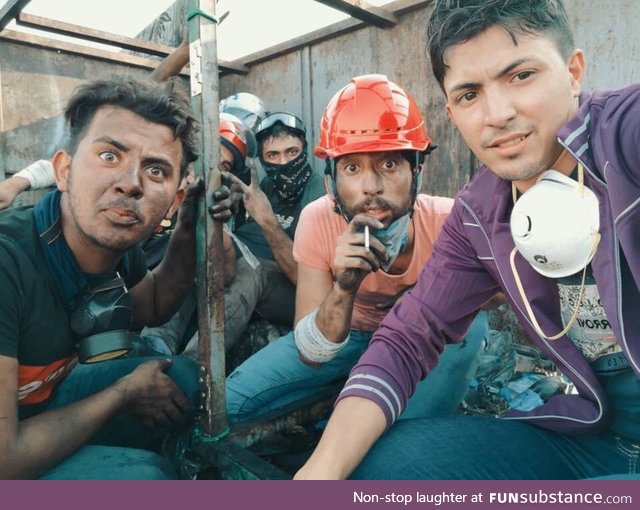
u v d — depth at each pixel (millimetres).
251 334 2176
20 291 978
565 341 967
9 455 938
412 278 1628
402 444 1013
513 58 792
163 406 1246
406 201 1425
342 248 1323
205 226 1180
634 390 934
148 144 1001
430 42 878
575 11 2156
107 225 994
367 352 1116
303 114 3346
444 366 1542
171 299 1473
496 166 870
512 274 987
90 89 1019
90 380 1382
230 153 2119
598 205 818
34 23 2889
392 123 1354
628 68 2037
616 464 1003
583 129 820
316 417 1495
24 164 3348
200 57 1120
